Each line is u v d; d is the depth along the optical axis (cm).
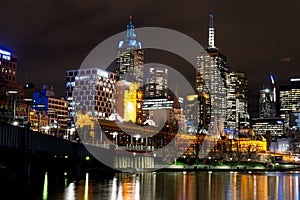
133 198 6444
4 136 6316
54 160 11525
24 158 7494
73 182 9631
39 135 8250
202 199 6688
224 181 12812
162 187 9150
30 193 6462
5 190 6719
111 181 10894
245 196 7419
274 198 7244
